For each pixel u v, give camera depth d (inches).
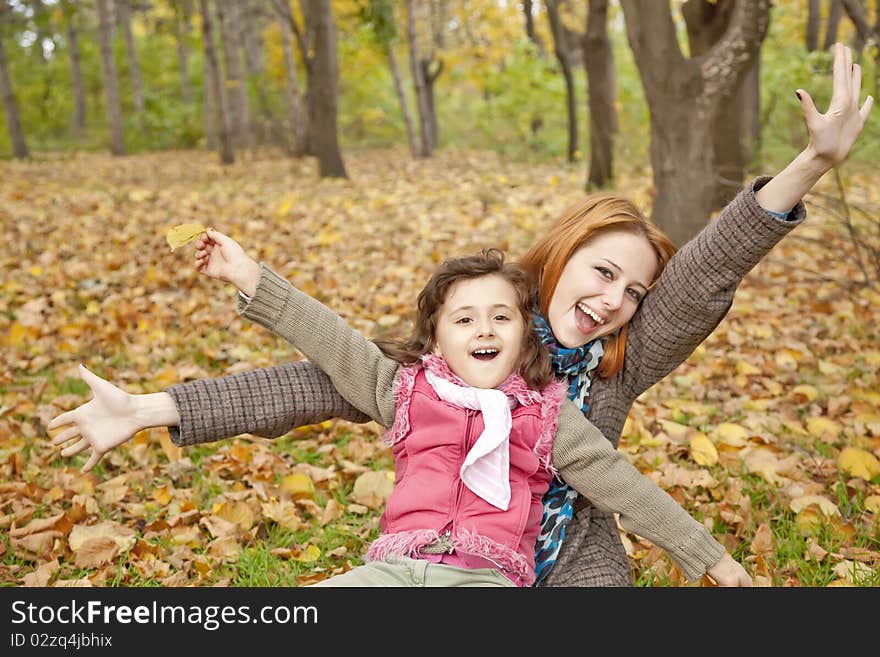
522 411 87.1
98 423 85.0
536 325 92.4
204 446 164.6
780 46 532.1
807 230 314.2
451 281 90.7
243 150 910.4
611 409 95.3
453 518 83.4
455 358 88.7
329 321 90.2
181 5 876.0
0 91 845.8
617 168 453.7
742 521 131.8
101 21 969.5
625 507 88.0
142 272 295.4
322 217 387.2
